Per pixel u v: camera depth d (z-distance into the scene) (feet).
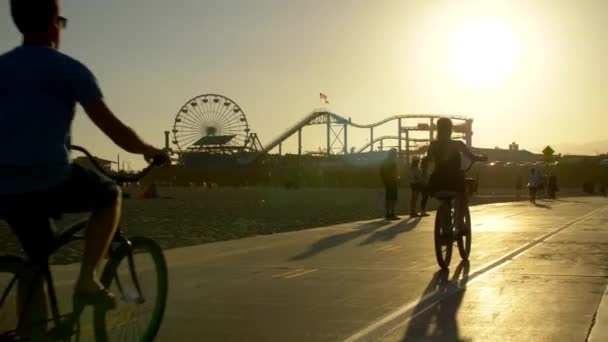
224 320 22.16
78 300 14.39
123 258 15.92
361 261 35.68
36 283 14.11
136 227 60.85
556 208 85.71
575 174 279.90
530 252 38.24
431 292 26.63
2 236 53.57
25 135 13.34
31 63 13.53
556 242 43.16
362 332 20.39
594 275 30.25
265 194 177.78
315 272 32.01
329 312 23.21
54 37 14.32
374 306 24.12
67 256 38.37
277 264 34.76
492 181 282.77
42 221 14.40
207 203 115.34
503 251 38.75
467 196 35.12
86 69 13.92
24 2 13.87
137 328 16.40
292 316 22.66
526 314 22.57
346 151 410.52
